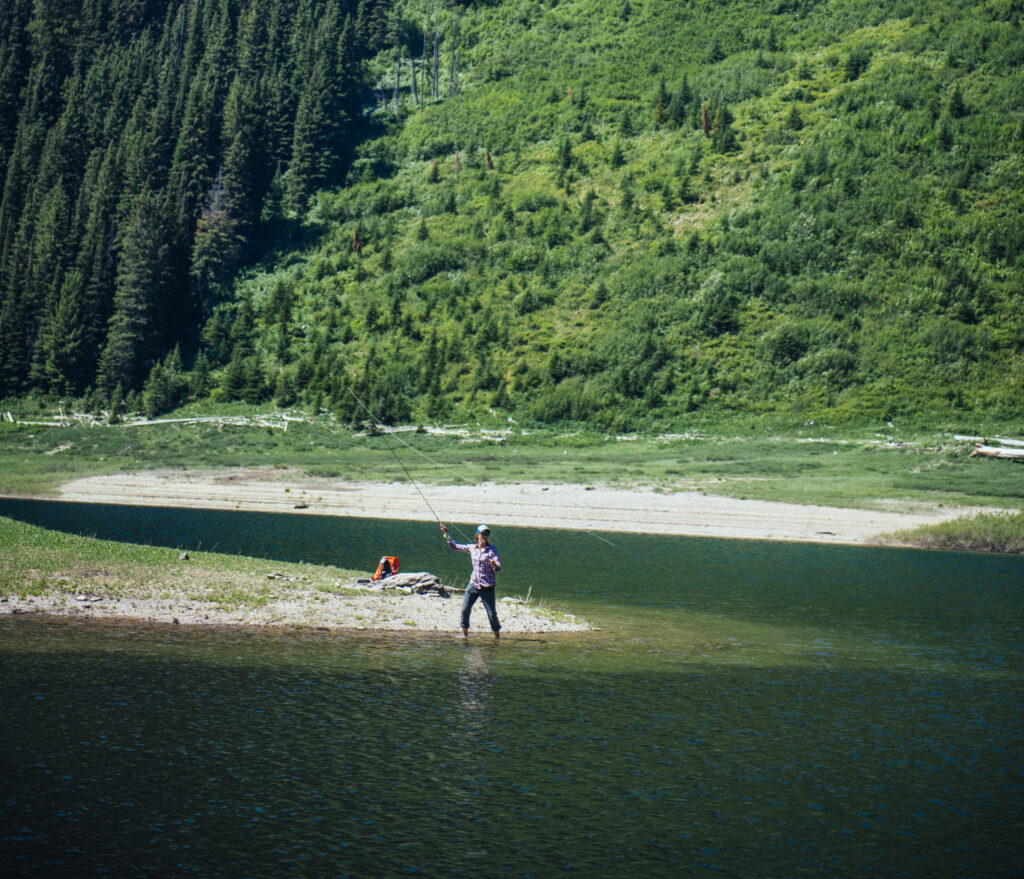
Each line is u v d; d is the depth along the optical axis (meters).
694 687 12.19
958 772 9.00
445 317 76.44
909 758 9.41
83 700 10.47
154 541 28.47
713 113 97.19
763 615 18.28
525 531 34.19
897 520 35.28
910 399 58.72
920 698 11.81
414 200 99.38
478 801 8.02
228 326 80.88
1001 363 60.91
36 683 11.09
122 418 67.38
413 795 8.11
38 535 19.19
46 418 68.12
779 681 12.64
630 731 10.15
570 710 10.89
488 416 63.88
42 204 97.44
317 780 8.38
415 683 11.88
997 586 22.48
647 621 17.33
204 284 85.94
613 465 50.06
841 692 12.09
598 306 74.31
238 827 7.30
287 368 73.44
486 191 96.25
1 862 6.52
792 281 71.31
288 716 10.22
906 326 64.75
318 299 83.44
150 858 6.71
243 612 15.72
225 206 91.88
